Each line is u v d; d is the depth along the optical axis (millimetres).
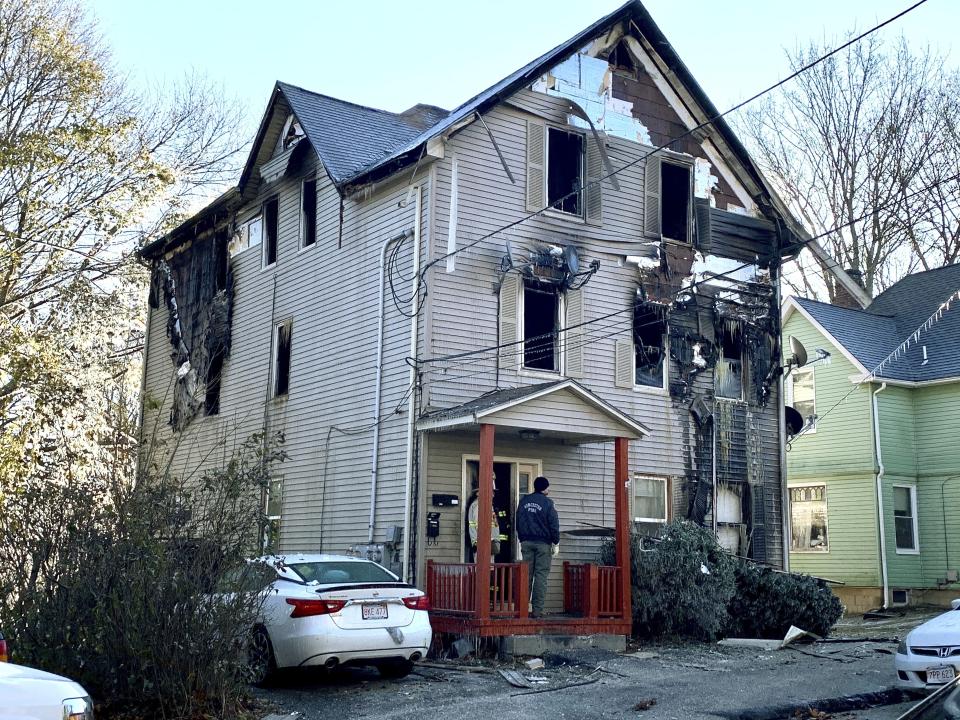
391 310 16969
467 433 16203
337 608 11102
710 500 19031
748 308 20281
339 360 18203
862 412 26000
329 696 10992
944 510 25453
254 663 11031
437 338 16125
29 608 9812
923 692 11266
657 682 11977
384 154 19547
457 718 9859
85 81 24953
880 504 25297
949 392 25828
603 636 14695
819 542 26562
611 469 17938
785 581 16469
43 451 16578
